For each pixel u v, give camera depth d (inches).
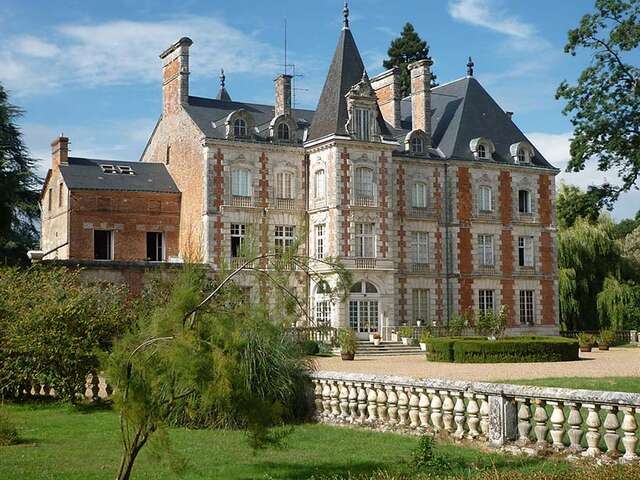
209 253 1641.2
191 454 512.7
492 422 498.9
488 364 1285.7
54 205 1824.6
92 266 1475.1
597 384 862.5
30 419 671.8
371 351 1592.0
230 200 1680.6
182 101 1806.1
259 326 502.3
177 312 426.3
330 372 642.8
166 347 407.8
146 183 1770.4
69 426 630.5
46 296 797.2
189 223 1733.5
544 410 478.0
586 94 1087.6
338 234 1683.1
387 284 1731.1
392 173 1777.8
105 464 479.8
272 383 624.4
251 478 445.4
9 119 1795.0
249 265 540.7
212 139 1663.4
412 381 555.5
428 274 1856.5
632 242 2554.1
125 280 1503.4
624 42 1042.7
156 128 1930.4
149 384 406.3
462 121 1962.4
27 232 1926.7
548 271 2000.5
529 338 1464.1
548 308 1993.1
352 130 1716.3
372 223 1731.1
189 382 407.8
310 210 1761.8
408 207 1841.8
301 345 669.3
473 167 1919.3
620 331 2000.5
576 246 2073.1
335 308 1654.8
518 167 1964.8
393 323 1733.5
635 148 1067.9
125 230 1723.7
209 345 418.0
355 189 1713.8
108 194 1713.8
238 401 421.1
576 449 456.4
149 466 477.4
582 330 2064.5
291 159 1761.8
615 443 436.8
